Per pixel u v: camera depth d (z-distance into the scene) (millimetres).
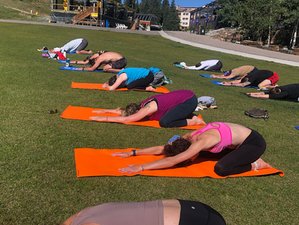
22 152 4422
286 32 35500
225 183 4184
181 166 4453
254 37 37000
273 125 6836
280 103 8883
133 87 8422
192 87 9727
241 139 4441
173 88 9273
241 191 4039
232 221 3455
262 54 22172
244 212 3633
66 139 4984
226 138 4352
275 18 33656
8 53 12625
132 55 16438
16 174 3881
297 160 5145
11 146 4559
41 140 4852
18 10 53906
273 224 3484
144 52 18141
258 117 7211
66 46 14844
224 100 8570
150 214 2439
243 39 37906
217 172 4328
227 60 18141
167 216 2428
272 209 3744
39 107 6324
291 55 23859
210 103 7594
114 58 10648
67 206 3404
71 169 4113
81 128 5480
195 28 54000
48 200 3471
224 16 47438
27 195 3520
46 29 24938
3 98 6641
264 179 4410
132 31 31438
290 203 3900
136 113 5957
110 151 4703
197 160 4668
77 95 7496
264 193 4055
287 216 3645
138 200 3617
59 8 40844
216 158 4684
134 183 3941
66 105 6641
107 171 4098
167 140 5344
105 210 2498
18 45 15391
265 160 5059
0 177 3787
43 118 5742
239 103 8422
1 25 24828
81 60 12805
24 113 5898
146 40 24844
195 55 18969
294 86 9141
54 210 3326
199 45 24062
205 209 2551
